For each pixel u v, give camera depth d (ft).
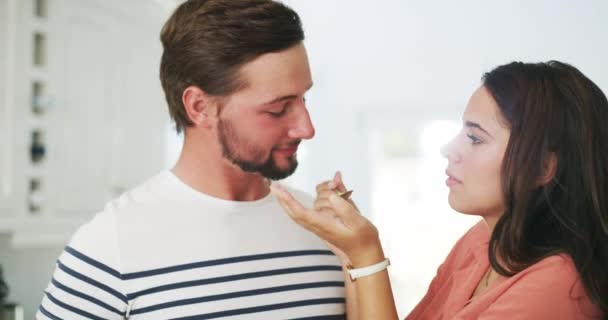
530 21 13.94
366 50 15.19
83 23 8.04
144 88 9.30
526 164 3.37
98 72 8.34
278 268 3.72
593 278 3.23
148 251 3.49
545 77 3.44
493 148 3.47
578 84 3.43
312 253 3.86
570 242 3.33
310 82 3.54
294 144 3.55
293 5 14.40
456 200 3.66
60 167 7.76
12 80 7.11
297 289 3.74
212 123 3.56
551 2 13.78
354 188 15.39
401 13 14.83
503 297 3.27
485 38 14.29
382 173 15.48
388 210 15.44
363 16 15.05
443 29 14.60
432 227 15.17
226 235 3.64
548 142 3.37
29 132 7.33
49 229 7.70
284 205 3.49
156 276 3.46
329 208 3.52
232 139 3.50
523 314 3.17
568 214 3.38
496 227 3.51
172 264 3.50
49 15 7.54
